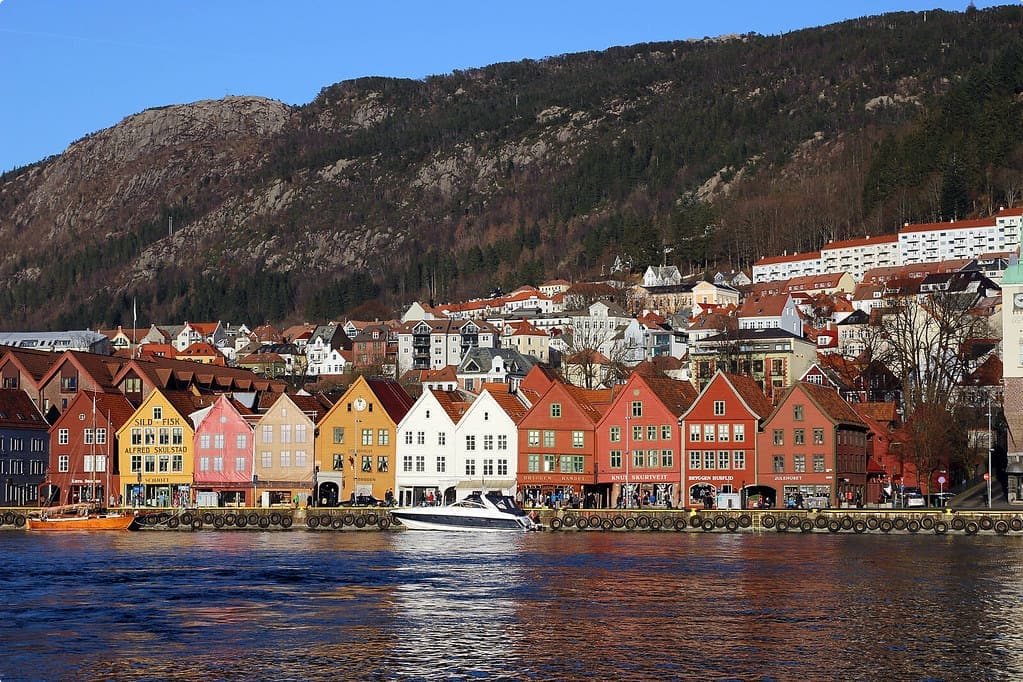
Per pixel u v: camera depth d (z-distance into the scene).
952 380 199.38
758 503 165.38
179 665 77.38
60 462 188.62
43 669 76.56
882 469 185.75
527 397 195.12
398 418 185.75
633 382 176.38
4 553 130.62
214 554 129.00
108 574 113.19
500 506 155.75
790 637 85.25
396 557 125.38
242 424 183.75
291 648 81.81
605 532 153.88
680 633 86.31
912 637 85.38
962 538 144.00
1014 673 76.12
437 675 75.19
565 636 85.31
